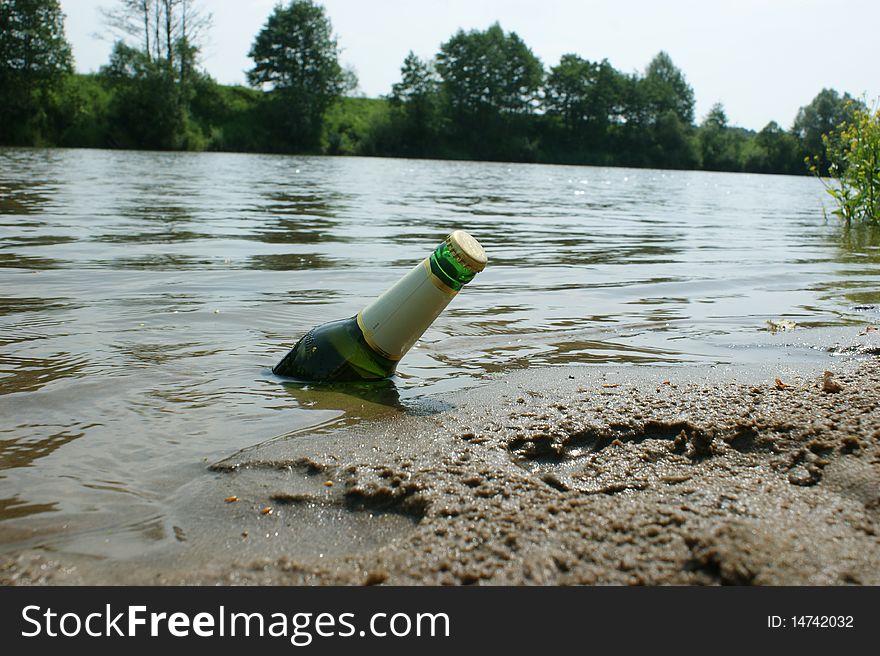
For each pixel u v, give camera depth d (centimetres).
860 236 1054
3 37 4722
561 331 429
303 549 183
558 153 7319
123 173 2056
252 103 6275
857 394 272
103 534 189
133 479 220
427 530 182
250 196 1441
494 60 7238
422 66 6781
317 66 6500
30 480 218
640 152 7581
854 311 504
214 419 268
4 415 268
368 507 203
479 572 166
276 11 6494
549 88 7762
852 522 185
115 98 5038
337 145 6181
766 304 524
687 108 9075
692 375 324
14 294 472
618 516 185
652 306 510
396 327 309
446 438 244
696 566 166
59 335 377
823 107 7012
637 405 269
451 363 353
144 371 322
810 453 224
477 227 1030
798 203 2058
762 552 167
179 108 5119
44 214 938
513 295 534
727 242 938
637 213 1452
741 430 241
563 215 1323
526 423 255
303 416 271
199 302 468
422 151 6706
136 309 441
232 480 219
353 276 581
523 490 202
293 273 585
